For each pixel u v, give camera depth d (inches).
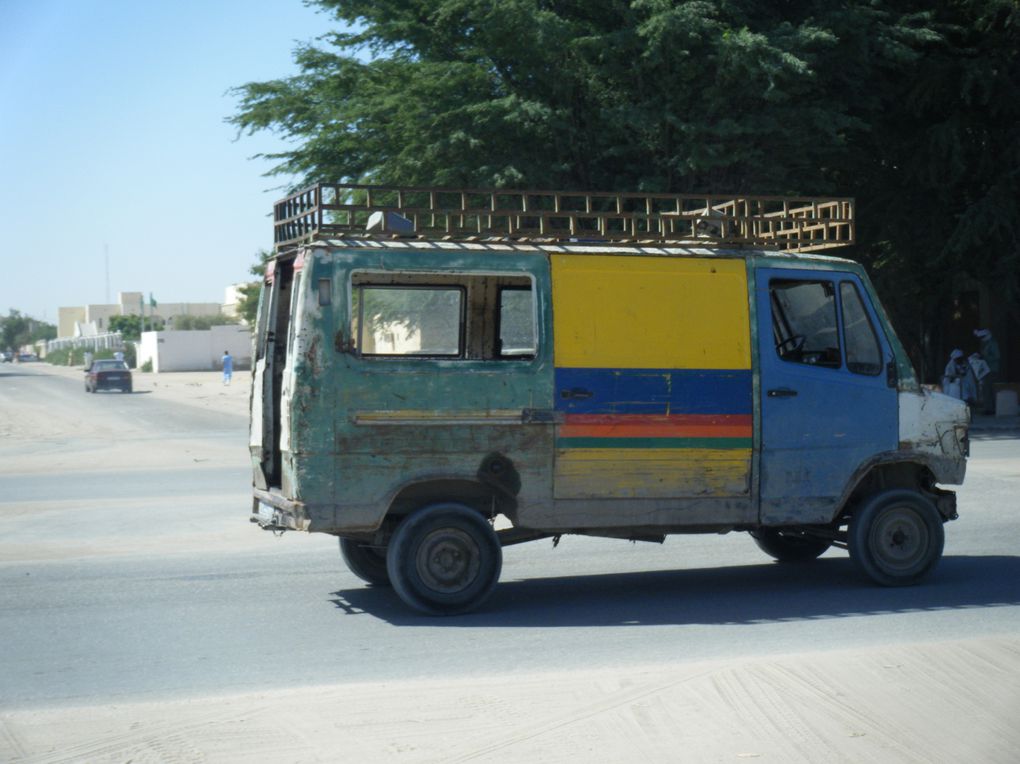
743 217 365.7
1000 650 266.4
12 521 534.6
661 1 903.7
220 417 1497.3
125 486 693.9
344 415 318.0
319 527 316.5
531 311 339.0
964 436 368.8
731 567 411.5
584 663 267.9
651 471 339.0
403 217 339.9
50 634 306.8
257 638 300.4
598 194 350.6
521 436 329.4
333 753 200.8
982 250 1142.3
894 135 1154.0
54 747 206.1
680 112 959.0
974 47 1108.5
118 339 4795.8
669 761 195.5
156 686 251.1
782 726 212.8
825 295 362.0
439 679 253.1
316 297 317.7
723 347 345.4
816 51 987.3
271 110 1068.5
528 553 448.1
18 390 2502.5
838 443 355.3
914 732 209.5
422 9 1024.2
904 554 363.9
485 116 964.6
